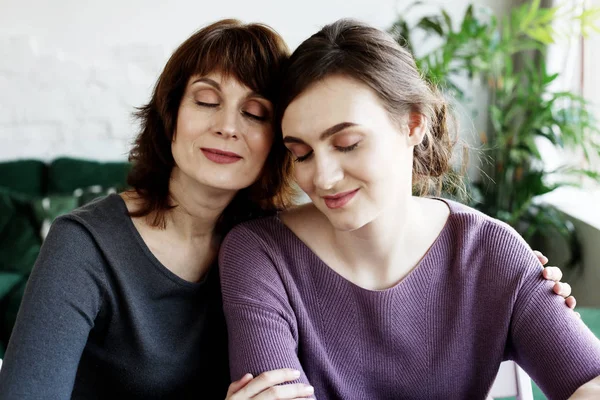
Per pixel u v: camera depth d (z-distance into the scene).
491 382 1.04
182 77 1.02
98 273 0.99
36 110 3.26
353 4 3.29
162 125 1.08
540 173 2.73
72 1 3.21
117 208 1.05
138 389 1.05
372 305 0.99
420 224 1.04
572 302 0.99
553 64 2.93
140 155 1.12
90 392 1.07
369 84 0.86
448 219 1.06
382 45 0.91
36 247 2.67
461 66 2.90
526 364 1.00
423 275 1.01
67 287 0.95
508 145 2.86
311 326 1.00
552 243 3.00
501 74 3.04
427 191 1.18
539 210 2.80
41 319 0.92
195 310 1.09
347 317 1.01
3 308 2.29
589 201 2.93
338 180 0.88
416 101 0.92
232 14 3.28
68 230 0.99
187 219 1.09
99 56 3.26
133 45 3.27
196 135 1.00
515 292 1.00
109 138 3.31
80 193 2.84
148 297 1.04
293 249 1.04
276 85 1.00
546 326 0.96
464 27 2.82
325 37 0.90
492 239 1.03
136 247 1.03
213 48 0.98
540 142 3.01
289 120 0.89
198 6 3.27
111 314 1.01
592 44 2.83
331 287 1.01
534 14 2.71
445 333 1.02
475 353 1.03
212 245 1.14
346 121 0.85
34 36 3.22
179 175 1.07
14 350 0.90
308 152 0.90
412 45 3.04
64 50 3.24
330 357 1.01
